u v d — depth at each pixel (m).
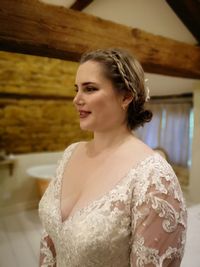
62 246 0.76
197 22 2.44
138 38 2.11
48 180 3.33
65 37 1.68
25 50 1.59
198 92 3.37
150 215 0.63
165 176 0.66
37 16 1.55
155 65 2.26
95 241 0.66
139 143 0.79
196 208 2.38
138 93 0.77
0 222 3.20
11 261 2.36
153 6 2.38
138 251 0.64
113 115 0.78
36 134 3.97
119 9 2.45
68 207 0.80
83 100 0.77
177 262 0.67
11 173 3.52
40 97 3.73
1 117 3.54
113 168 0.76
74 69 3.61
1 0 1.42
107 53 0.76
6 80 3.30
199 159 3.43
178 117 4.21
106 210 0.68
